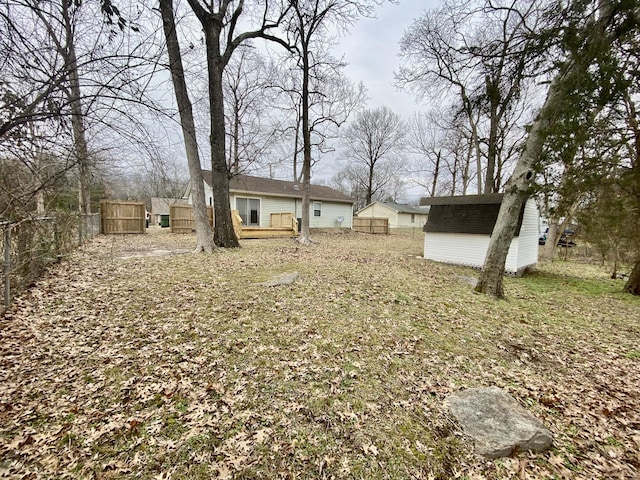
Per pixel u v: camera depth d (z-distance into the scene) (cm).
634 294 754
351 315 449
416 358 344
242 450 202
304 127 1234
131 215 1391
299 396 262
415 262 983
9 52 259
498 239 631
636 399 298
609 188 696
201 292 498
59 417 220
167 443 203
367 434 225
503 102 705
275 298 493
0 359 285
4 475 173
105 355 304
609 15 478
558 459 215
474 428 234
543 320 515
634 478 201
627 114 649
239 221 1352
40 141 339
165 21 469
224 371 291
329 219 2267
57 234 627
